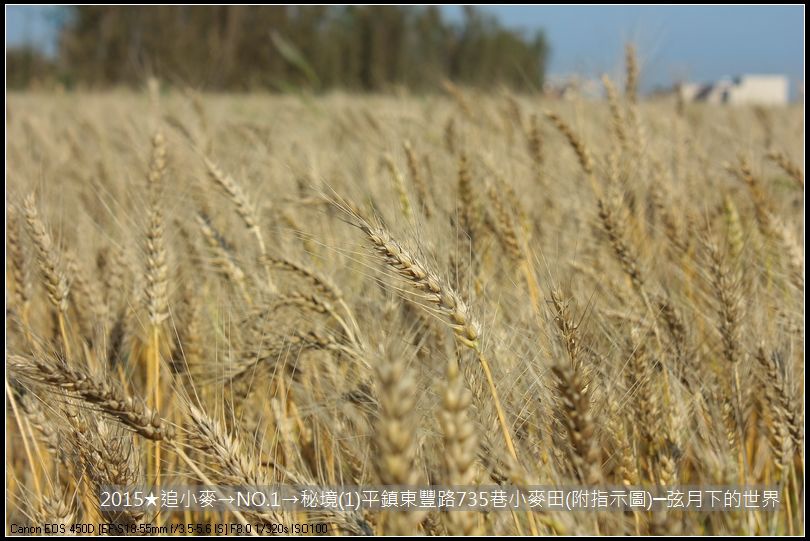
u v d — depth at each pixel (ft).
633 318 11.73
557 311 8.85
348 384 10.98
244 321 12.54
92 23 98.37
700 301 13.70
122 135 29.01
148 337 12.47
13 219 12.66
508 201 16.31
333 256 13.78
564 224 17.85
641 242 16.02
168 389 12.19
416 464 8.07
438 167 20.63
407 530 5.22
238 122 29.76
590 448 6.83
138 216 14.10
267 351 11.35
